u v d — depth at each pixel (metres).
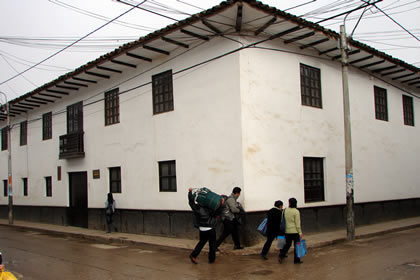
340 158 13.05
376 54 13.26
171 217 12.02
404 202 15.96
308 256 9.05
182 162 11.75
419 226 14.20
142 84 13.38
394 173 15.65
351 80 14.14
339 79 13.52
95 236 13.25
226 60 10.69
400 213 15.66
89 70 14.09
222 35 10.69
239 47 10.42
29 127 20.36
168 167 12.40
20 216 20.75
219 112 10.77
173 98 12.20
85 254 10.35
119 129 14.26
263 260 8.72
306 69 12.38
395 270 7.29
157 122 12.70
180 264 8.61
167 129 12.33
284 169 11.04
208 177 10.95
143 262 9.00
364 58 13.51
